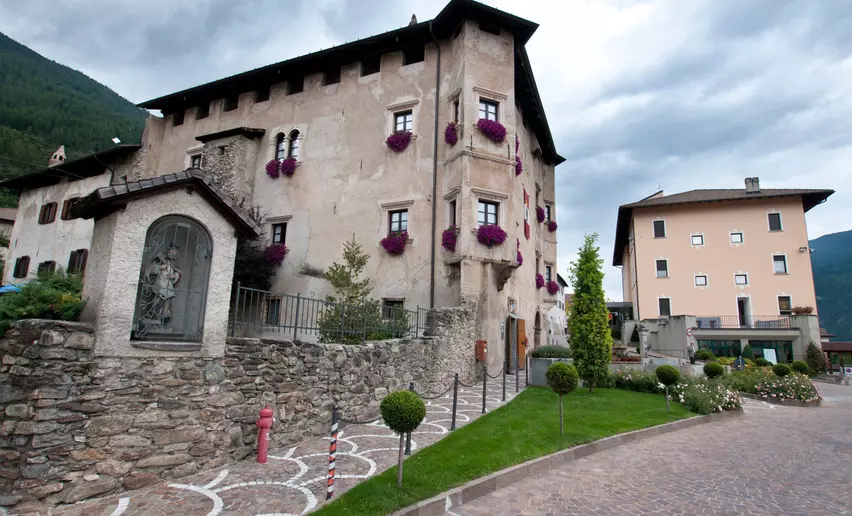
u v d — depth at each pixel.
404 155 19.58
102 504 5.20
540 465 7.39
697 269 40.03
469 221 16.83
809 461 8.41
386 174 19.81
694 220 40.84
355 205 20.16
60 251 24.77
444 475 6.35
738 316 38.41
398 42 20.42
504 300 18.81
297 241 20.98
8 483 5.00
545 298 27.41
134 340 5.97
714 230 40.19
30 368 5.18
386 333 12.73
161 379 6.12
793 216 38.53
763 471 7.67
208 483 5.95
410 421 5.79
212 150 22.73
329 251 20.20
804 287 37.38
